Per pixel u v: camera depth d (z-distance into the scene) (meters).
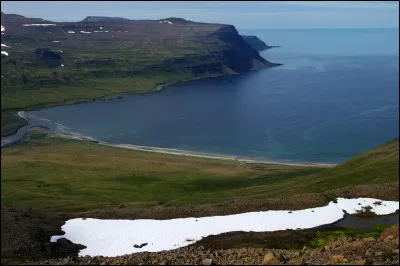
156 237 66.88
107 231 69.06
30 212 76.12
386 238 28.69
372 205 78.88
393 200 80.44
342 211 77.31
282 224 71.81
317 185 102.69
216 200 99.19
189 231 69.38
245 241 64.38
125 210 80.12
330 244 31.53
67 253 59.53
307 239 64.88
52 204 107.62
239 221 73.06
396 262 22.75
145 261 27.17
